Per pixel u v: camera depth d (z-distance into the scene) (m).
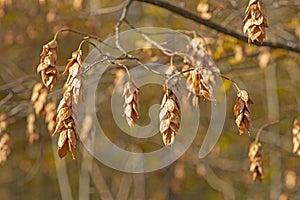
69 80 3.20
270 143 9.89
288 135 10.43
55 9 7.70
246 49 6.51
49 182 13.68
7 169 13.44
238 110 3.36
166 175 12.14
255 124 10.64
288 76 10.65
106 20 8.59
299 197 9.89
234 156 12.16
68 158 11.47
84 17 7.57
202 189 13.73
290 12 8.49
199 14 5.75
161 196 12.15
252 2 3.37
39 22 8.31
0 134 5.84
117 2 8.87
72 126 3.15
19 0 8.21
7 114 6.71
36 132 5.87
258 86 10.95
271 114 9.87
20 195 13.73
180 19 7.36
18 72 10.73
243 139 10.75
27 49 10.49
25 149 12.11
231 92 9.66
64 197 10.83
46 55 3.46
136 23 8.52
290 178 9.34
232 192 12.57
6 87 6.52
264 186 12.05
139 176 11.86
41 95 5.16
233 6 6.05
